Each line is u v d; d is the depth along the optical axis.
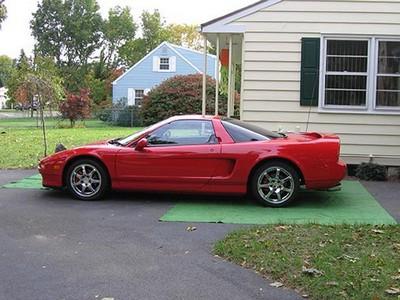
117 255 5.27
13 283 4.46
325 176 7.65
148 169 7.88
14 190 9.05
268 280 4.53
